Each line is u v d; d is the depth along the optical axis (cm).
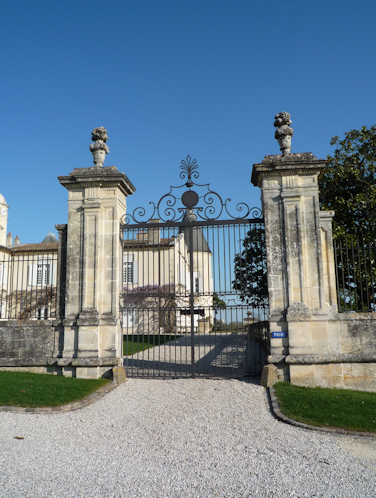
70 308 1005
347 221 1516
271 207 984
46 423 702
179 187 1052
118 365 984
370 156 1506
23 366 1018
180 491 467
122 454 577
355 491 469
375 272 1345
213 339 2111
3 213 2781
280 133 1010
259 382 945
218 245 1019
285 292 952
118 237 1021
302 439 636
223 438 639
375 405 776
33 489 465
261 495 459
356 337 933
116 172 1029
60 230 1059
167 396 865
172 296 1022
